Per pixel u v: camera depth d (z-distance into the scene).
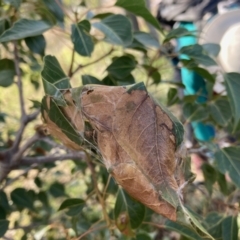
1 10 0.24
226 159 0.23
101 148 0.14
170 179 0.14
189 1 0.35
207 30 0.30
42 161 0.26
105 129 0.14
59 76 0.17
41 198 0.33
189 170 0.15
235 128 0.22
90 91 0.14
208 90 0.26
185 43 0.33
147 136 0.14
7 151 0.25
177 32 0.23
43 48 0.23
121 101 0.14
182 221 0.14
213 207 0.31
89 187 0.33
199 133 0.34
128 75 0.24
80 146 0.15
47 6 0.22
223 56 0.29
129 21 0.22
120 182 0.14
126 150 0.14
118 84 0.24
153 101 0.14
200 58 0.23
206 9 0.34
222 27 0.30
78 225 0.28
